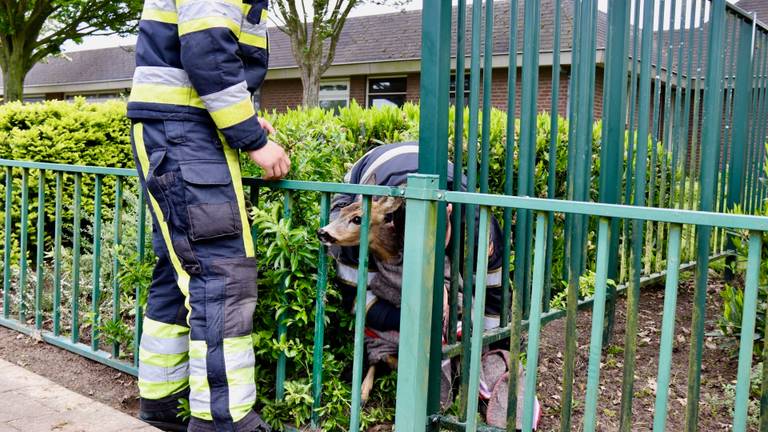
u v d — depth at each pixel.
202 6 2.02
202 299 2.17
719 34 3.29
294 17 14.60
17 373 3.06
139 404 2.91
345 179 2.78
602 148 3.42
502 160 3.89
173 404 2.49
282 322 2.48
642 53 3.32
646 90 3.32
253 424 2.21
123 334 3.19
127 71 26.59
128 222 4.17
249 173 2.67
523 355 2.82
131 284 3.05
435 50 2.20
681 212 1.57
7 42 20.05
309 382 2.56
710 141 3.35
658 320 4.20
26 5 19.38
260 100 20.86
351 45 19.88
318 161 2.75
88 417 2.61
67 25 20.36
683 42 3.93
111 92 26.92
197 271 2.16
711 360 3.45
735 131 5.10
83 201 5.50
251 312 2.24
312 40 14.77
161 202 2.16
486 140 2.52
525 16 2.59
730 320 3.36
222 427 2.17
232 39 2.08
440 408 2.42
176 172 2.12
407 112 4.52
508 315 2.74
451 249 2.44
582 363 3.38
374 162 2.61
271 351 2.54
